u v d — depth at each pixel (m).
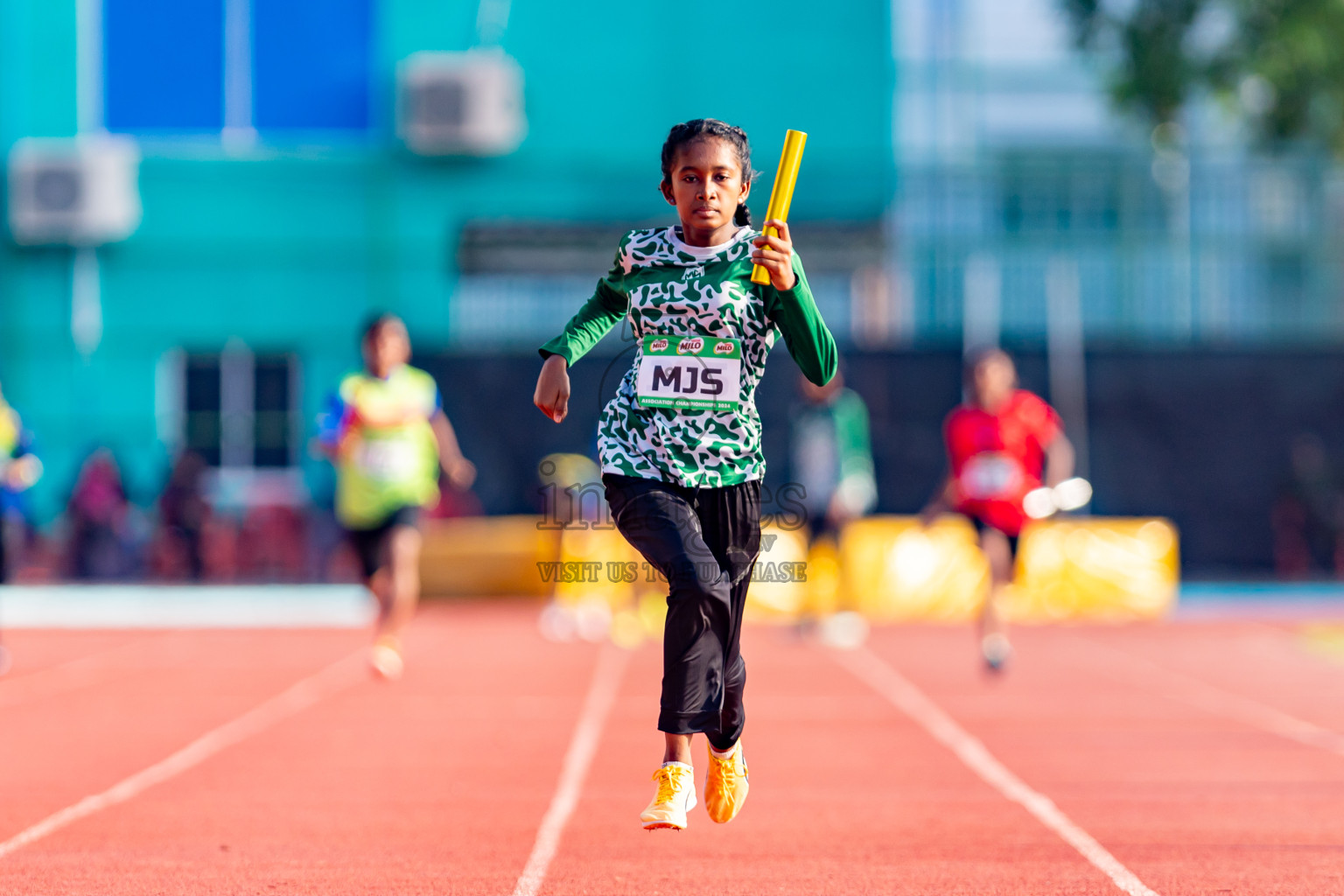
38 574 73.00
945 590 57.75
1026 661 42.88
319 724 30.58
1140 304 72.75
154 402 78.12
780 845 18.81
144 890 16.38
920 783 23.48
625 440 14.70
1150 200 72.62
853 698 34.38
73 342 78.06
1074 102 86.75
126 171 78.31
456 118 76.81
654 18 78.62
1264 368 72.56
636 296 14.58
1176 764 25.31
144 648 47.91
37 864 17.73
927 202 72.81
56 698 34.91
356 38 78.69
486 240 78.00
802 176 77.06
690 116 78.56
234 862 17.84
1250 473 72.75
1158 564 58.16
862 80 78.38
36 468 38.78
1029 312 72.69
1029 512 37.19
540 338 75.12
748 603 56.56
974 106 82.38
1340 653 44.94
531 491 72.75
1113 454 72.62
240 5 78.69
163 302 78.31
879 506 72.25
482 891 16.33
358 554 35.38
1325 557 72.81
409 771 24.73
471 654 45.50
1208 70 89.50
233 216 78.44
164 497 73.06
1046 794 22.47
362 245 78.44
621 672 40.34
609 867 17.55
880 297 73.81
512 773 24.55
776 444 72.31
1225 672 39.91
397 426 34.75
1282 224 72.38
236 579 73.56
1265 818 20.61
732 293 14.34
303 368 78.31
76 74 78.69
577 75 78.75
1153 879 16.89
